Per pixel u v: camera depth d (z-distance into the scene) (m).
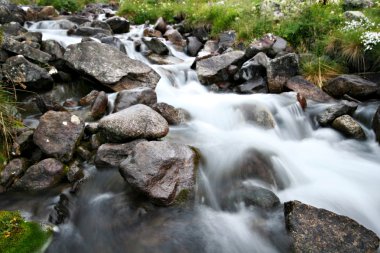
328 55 7.98
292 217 3.50
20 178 4.24
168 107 5.77
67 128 4.69
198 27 11.51
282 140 5.75
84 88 6.88
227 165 4.54
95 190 4.21
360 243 3.29
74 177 4.30
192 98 7.04
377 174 4.85
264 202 3.89
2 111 4.93
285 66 7.34
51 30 10.68
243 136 5.56
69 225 3.75
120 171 3.96
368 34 7.03
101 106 5.80
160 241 3.45
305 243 3.29
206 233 3.57
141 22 14.16
